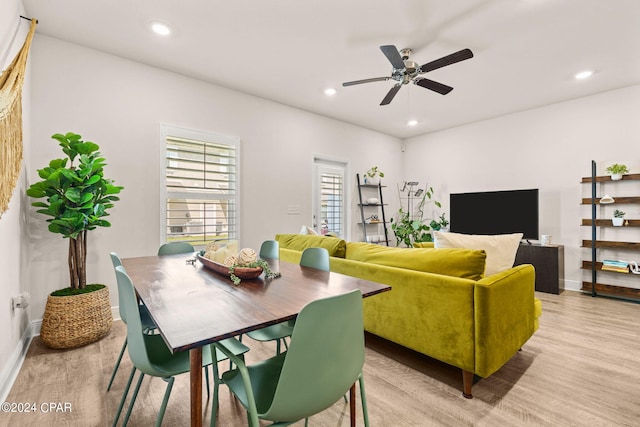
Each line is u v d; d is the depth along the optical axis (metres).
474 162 5.23
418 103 4.32
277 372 1.21
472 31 2.61
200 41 2.77
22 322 2.25
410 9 2.34
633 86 3.69
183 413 1.61
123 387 1.84
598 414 1.59
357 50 2.92
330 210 5.07
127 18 2.45
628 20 2.43
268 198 4.18
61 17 2.42
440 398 1.74
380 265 2.18
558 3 2.25
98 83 2.90
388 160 6.03
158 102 3.25
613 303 3.55
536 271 4.09
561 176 4.26
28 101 2.45
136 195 3.10
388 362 2.17
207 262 1.82
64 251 2.69
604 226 3.83
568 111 4.19
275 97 4.11
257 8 2.33
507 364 2.13
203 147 3.56
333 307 0.92
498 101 4.23
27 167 2.43
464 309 1.71
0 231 1.74
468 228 4.97
